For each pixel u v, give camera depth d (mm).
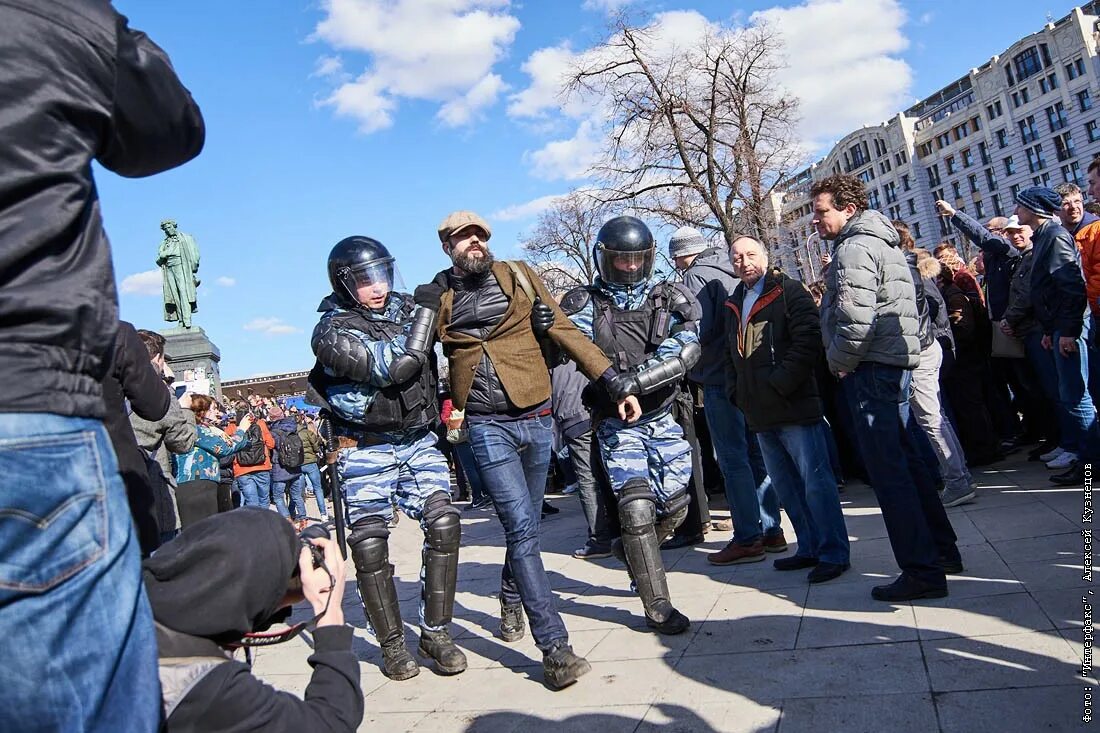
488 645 4086
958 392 7129
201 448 5609
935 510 3955
